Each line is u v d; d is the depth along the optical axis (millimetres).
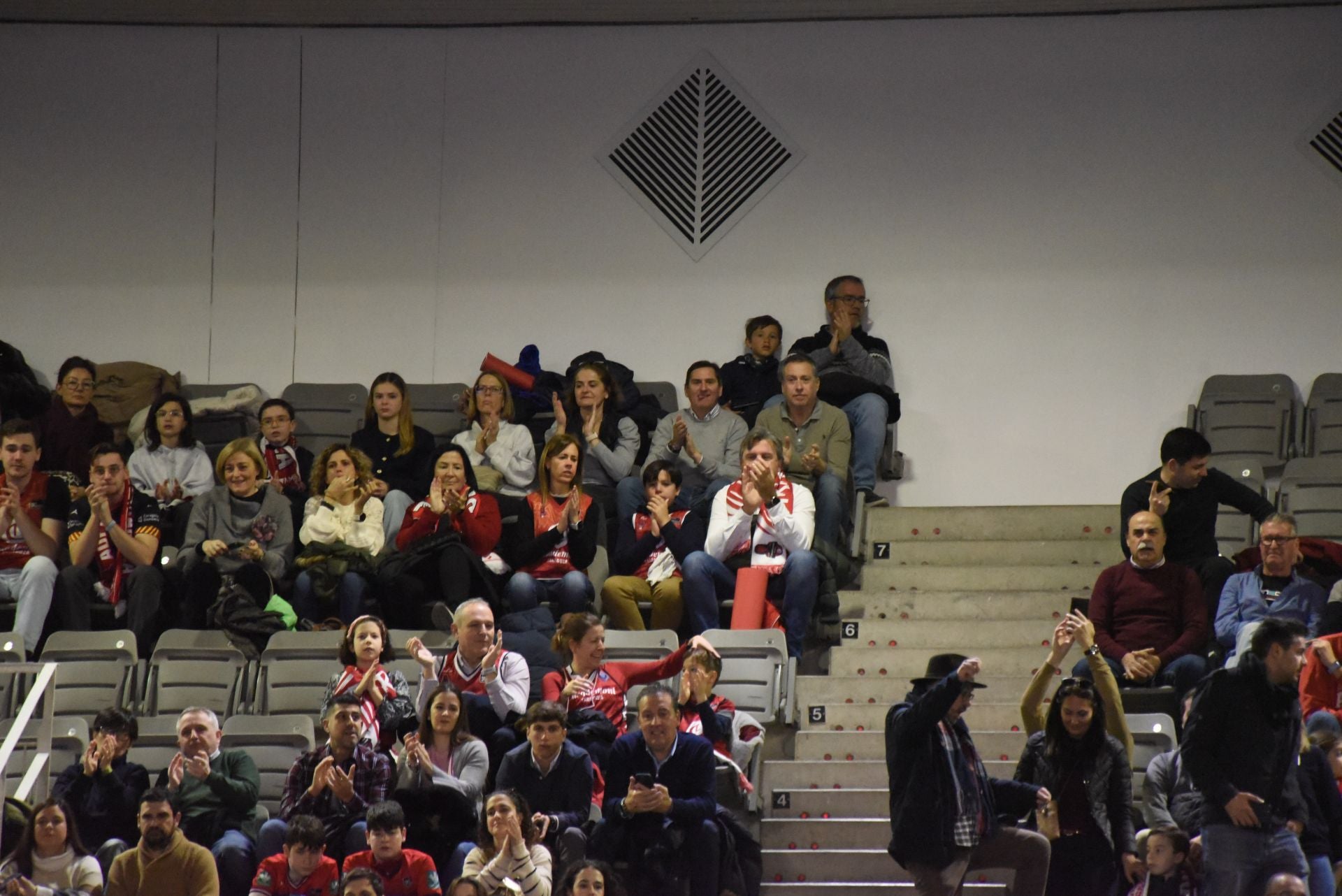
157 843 14289
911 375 23203
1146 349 22922
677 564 19422
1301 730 13688
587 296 23875
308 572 18969
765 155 23828
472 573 18781
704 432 21500
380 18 24188
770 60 23969
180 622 19266
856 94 23766
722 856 14766
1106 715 15336
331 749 15133
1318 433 21891
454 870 14531
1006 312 23188
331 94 24391
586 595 18812
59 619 19203
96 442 21984
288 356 24031
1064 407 22938
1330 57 22984
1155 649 17000
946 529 21219
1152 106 23250
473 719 16172
